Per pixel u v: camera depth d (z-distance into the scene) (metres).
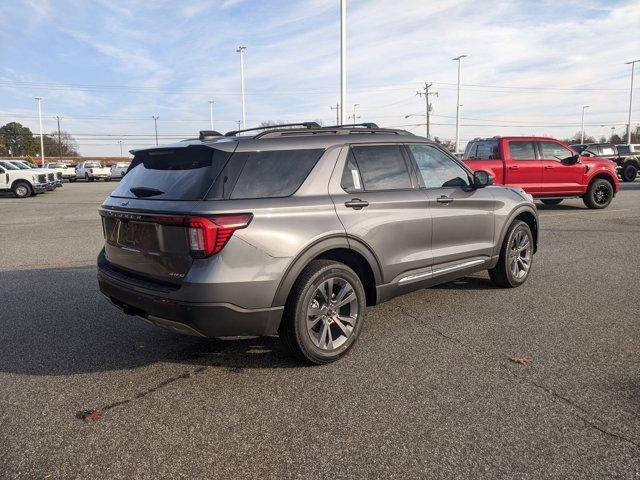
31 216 15.68
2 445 2.87
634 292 5.70
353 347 4.22
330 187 3.92
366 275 4.30
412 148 4.70
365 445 2.81
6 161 25.70
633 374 3.62
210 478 2.57
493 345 4.21
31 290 6.30
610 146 27.47
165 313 3.44
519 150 12.57
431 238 4.66
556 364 3.81
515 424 2.98
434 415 3.11
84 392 3.52
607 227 10.60
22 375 3.81
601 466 2.58
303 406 3.26
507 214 5.53
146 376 3.77
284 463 2.67
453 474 2.54
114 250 3.99
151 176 3.84
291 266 3.57
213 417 3.15
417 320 4.87
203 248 3.27
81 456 2.76
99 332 4.73
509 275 5.74
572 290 5.81
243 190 3.51
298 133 4.07
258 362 3.98
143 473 2.61
